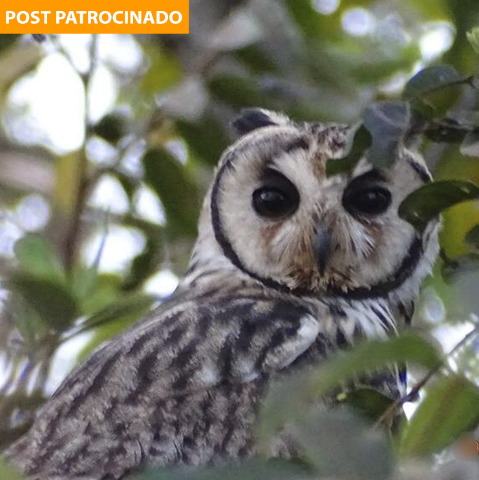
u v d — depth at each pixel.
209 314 9.62
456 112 7.51
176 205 10.98
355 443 5.75
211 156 11.16
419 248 10.23
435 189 7.49
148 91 12.35
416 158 10.05
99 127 11.43
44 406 9.27
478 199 7.52
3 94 14.07
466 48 10.12
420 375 6.99
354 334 9.92
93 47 11.48
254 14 11.32
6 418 9.64
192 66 11.56
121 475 8.74
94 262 10.11
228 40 11.21
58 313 9.07
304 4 11.71
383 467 5.71
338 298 10.15
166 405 9.00
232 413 8.98
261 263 10.29
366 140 7.41
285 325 9.53
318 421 5.86
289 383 6.26
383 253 10.12
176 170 10.86
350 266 10.09
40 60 13.73
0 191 13.74
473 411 6.77
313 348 9.49
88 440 8.90
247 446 8.88
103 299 10.23
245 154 10.44
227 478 5.83
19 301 9.39
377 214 10.11
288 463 5.87
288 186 10.22
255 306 9.80
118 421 8.95
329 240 9.99
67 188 12.21
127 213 11.27
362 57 11.80
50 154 14.16
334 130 10.34
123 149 11.06
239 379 9.13
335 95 11.45
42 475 8.75
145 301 9.59
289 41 11.31
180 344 9.30
